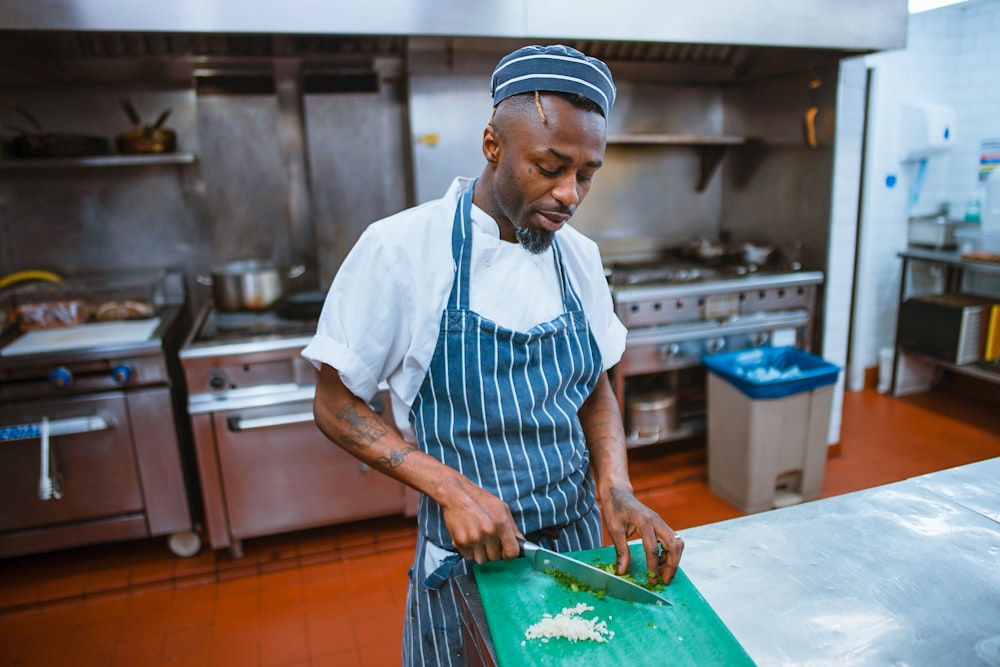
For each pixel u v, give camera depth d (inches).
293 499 97.9
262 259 117.3
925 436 136.8
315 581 96.3
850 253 121.3
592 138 34.1
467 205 40.5
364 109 111.1
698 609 35.4
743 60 126.3
